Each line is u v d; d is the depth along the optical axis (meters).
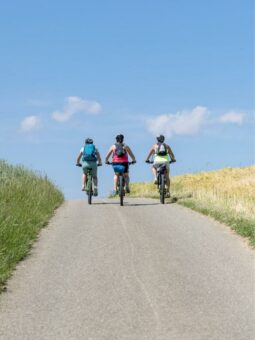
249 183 26.98
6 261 10.21
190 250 11.38
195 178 32.28
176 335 6.96
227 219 14.31
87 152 19.16
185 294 8.55
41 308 8.00
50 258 10.85
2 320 7.54
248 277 9.45
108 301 8.27
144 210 16.98
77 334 7.05
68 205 18.94
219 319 7.50
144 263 10.38
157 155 19.41
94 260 10.64
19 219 13.48
